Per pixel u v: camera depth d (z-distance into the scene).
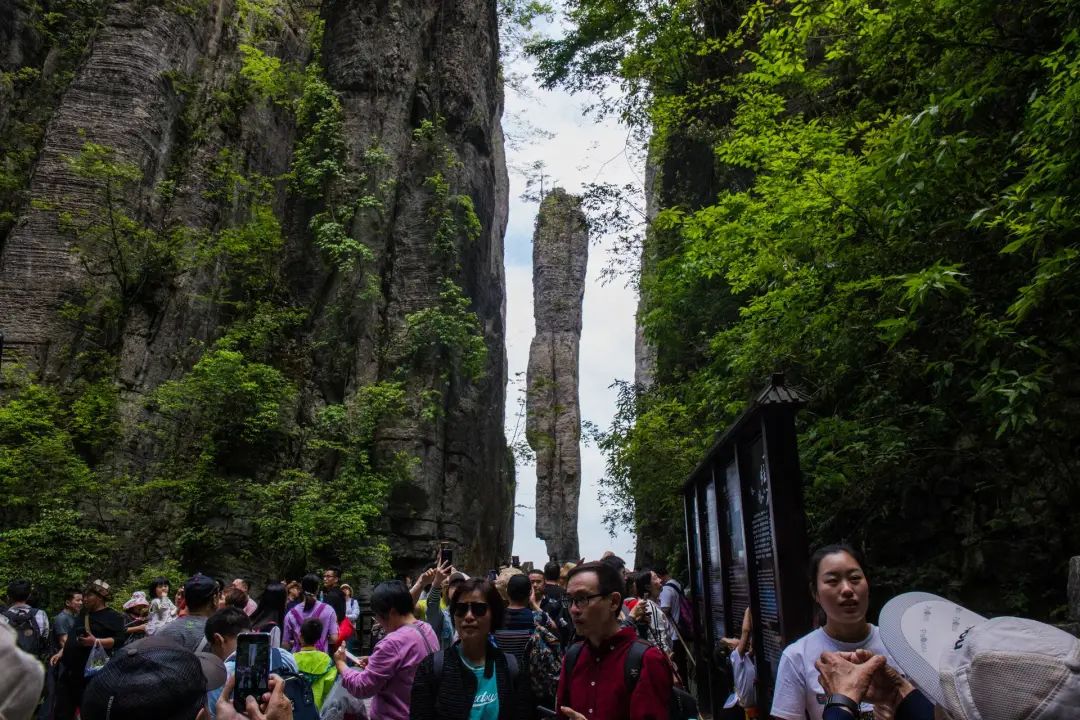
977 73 10.44
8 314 20.11
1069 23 9.15
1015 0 10.28
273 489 21.27
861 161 11.36
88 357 20.31
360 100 29.94
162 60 23.92
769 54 12.71
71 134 21.97
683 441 17.33
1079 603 6.45
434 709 4.34
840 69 14.30
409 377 26.91
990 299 10.05
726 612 7.16
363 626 20.78
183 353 22.38
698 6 21.61
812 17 12.19
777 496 5.03
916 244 10.30
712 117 21.66
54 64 23.77
